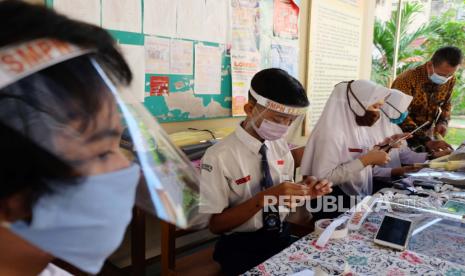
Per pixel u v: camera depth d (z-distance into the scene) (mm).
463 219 1163
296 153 2035
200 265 1384
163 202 468
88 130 344
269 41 2416
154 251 2027
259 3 2293
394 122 2115
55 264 637
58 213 338
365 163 1615
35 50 328
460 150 2096
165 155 501
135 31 1670
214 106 2113
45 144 311
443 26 5293
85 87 342
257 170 1320
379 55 4863
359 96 1700
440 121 2893
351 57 3455
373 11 3777
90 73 355
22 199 320
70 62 341
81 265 384
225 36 2107
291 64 2660
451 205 1294
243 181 1280
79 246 370
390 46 4797
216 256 1300
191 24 1912
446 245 993
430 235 1053
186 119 1968
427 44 5340
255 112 1244
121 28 1615
